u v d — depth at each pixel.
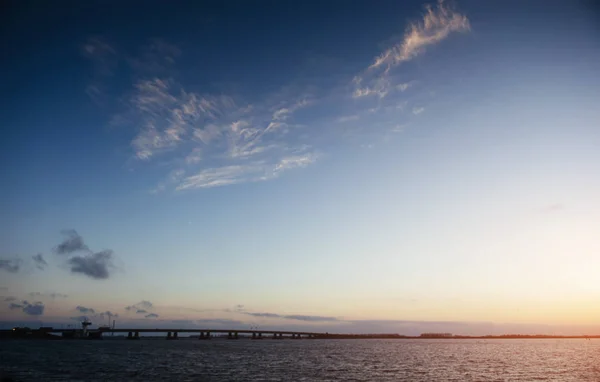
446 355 178.62
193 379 83.62
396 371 103.88
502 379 89.75
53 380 79.62
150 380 81.06
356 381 84.38
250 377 88.50
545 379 90.25
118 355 150.38
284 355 166.00
